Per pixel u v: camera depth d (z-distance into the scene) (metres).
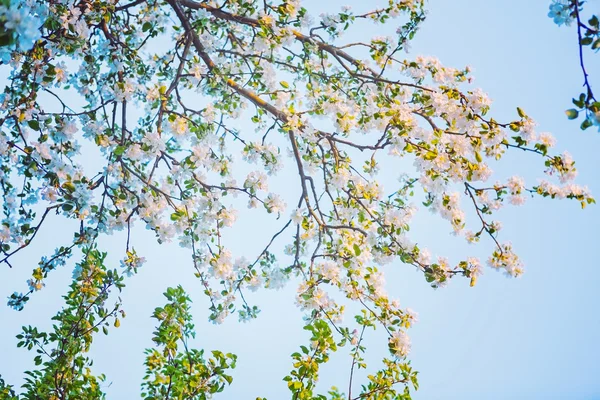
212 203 6.20
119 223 6.05
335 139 6.71
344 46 7.20
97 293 6.20
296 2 6.59
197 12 6.23
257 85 7.01
